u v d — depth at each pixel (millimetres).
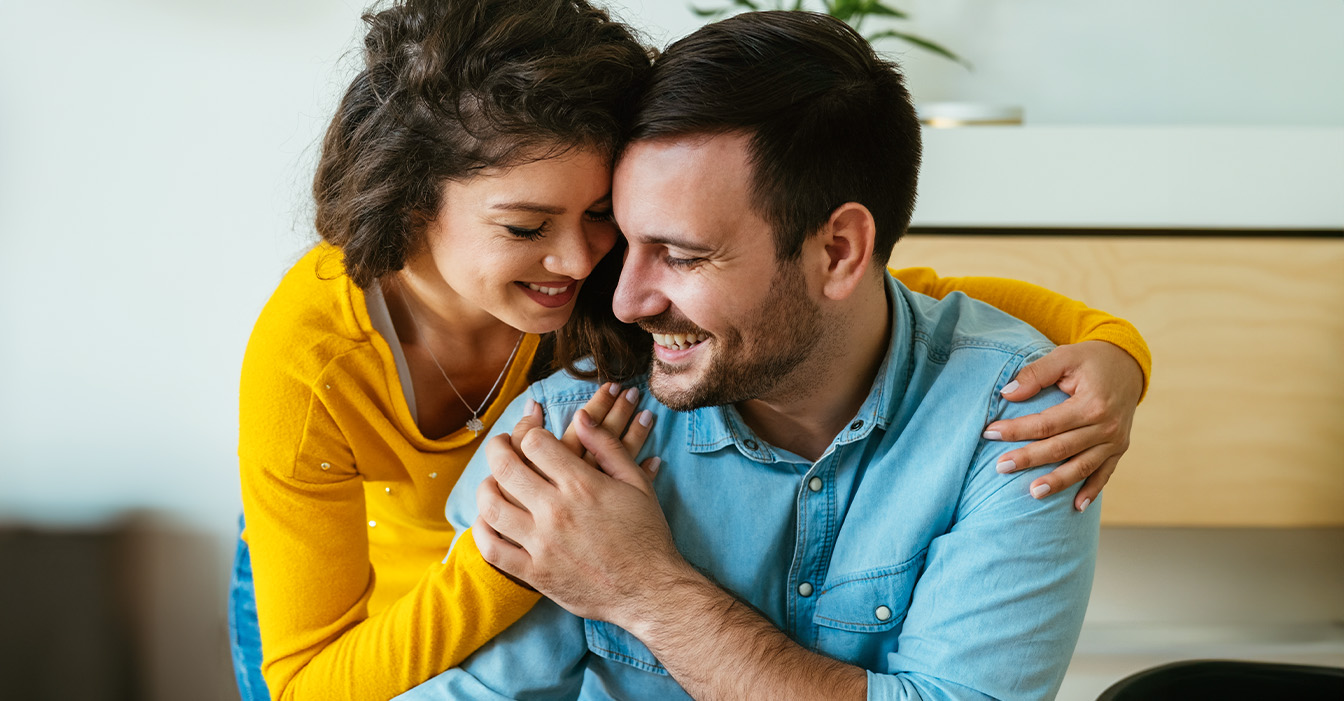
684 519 957
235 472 1982
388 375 1082
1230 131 1634
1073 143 1639
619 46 870
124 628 1983
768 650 848
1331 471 1682
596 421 956
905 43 1854
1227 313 1655
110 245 1903
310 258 1123
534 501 880
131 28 1844
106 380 1942
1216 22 1854
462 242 916
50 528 1965
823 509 940
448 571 937
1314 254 1647
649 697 964
